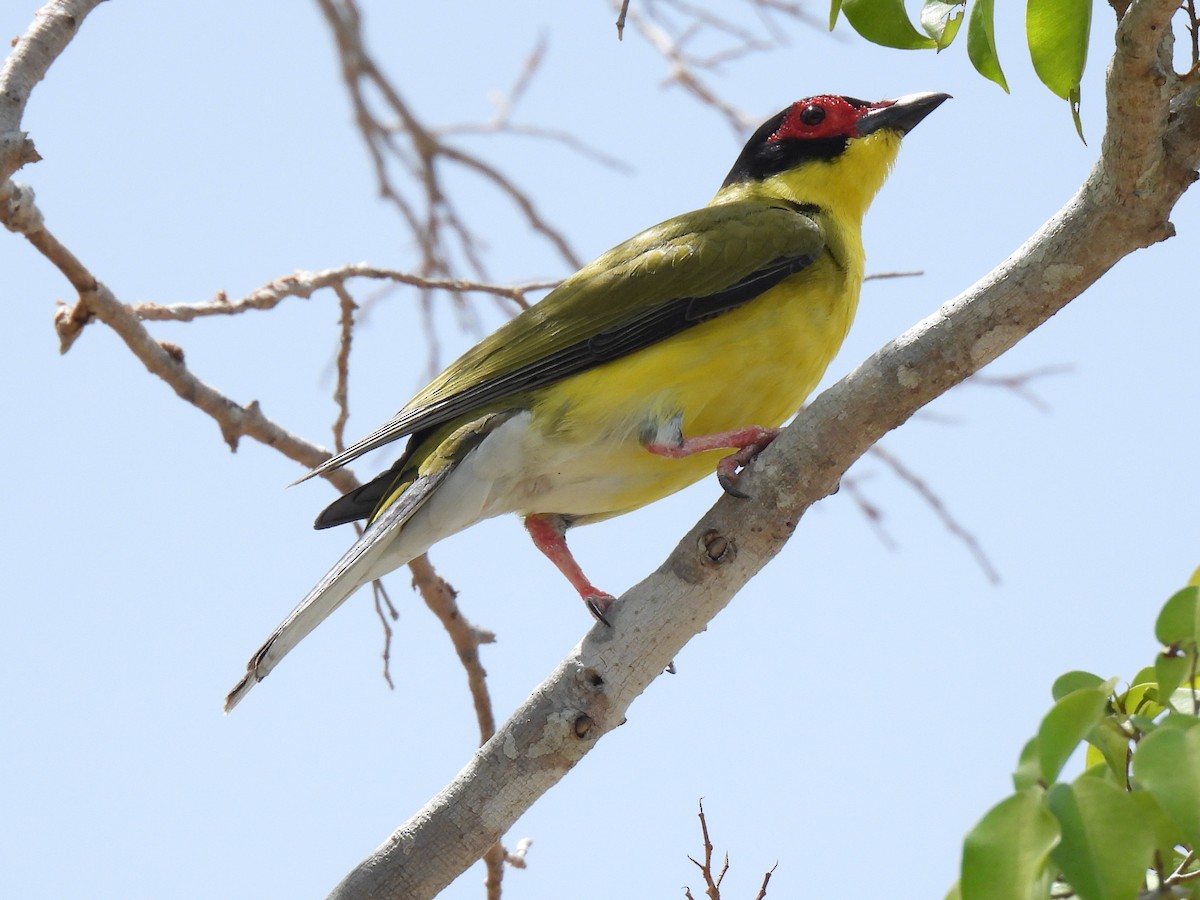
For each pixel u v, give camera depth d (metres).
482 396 10.66
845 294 11.39
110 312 10.89
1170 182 7.64
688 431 10.94
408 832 8.76
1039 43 7.43
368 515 11.28
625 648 8.71
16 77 9.41
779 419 11.21
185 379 11.34
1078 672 6.34
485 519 11.02
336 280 11.63
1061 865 5.32
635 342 10.70
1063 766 5.50
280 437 11.77
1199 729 5.41
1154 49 7.13
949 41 8.20
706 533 8.69
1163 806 5.25
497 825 8.75
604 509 11.27
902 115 12.60
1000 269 8.14
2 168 9.25
